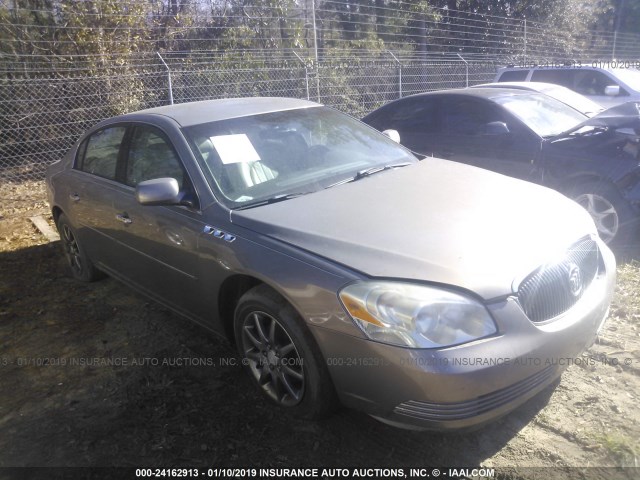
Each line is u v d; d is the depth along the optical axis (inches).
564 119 245.3
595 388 124.6
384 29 677.3
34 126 389.1
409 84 533.6
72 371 143.9
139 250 153.6
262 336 120.3
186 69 453.1
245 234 119.6
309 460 108.3
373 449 110.6
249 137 147.0
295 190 135.2
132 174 157.8
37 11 399.5
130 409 126.3
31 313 179.9
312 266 106.1
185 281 138.1
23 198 337.1
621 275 180.1
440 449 109.4
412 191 133.4
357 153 158.1
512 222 115.8
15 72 390.6
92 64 402.6
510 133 232.7
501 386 95.1
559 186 214.5
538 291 102.8
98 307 182.2
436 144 260.5
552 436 110.7
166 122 149.7
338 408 113.3
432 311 94.6
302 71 464.4
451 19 741.9
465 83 593.6
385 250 104.9
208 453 111.3
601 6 967.0
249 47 503.5
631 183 195.2
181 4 481.1
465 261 100.7
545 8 798.5
